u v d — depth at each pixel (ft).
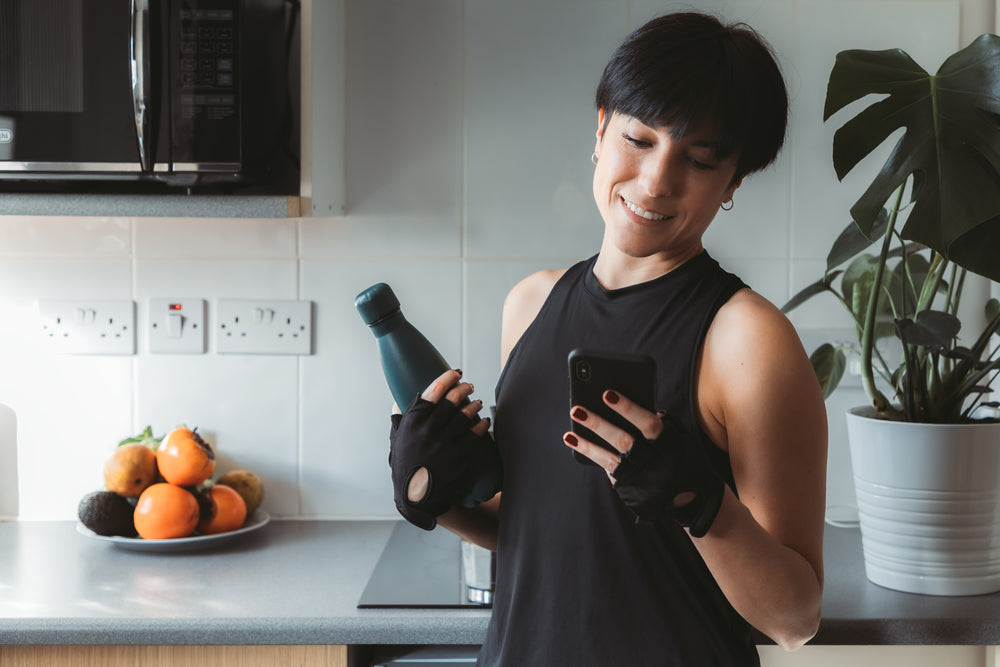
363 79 5.65
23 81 4.71
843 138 4.06
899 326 4.17
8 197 4.84
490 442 3.25
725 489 2.64
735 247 5.74
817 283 4.75
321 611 4.18
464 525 3.54
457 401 3.15
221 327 5.72
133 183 4.83
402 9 5.62
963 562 4.39
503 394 3.26
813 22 5.64
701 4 5.62
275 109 4.95
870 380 4.51
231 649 4.16
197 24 4.63
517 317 3.62
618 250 3.13
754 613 2.82
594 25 5.62
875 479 4.49
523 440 3.14
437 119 5.67
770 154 2.93
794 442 2.81
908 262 5.14
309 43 4.94
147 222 5.70
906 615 4.15
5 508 5.78
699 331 2.93
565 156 5.67
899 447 4.37
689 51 2.73
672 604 2.93
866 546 4.63
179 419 5.77
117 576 4.68
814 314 5.74
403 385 3.32
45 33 4.69
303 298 5.74
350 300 5.73
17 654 4.15
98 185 4.82
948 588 4.40
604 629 2.94
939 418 4.44
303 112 4.96
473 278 5.73
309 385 5.76
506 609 3.16
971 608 4.23
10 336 5.74
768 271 5.74
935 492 4.34
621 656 2.93
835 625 4.09
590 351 2.56
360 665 4.39
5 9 4.69
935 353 4.27
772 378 2.79
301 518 5.81
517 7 5.62
